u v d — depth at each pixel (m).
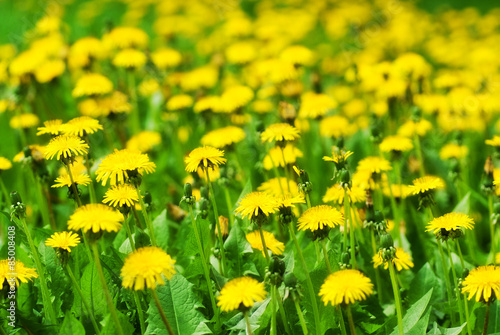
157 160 2.14
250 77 2.60
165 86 2.37
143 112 2.62
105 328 1.66
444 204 2.07
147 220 1.69
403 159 2.12
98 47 2.38
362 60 2.95
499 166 2.20
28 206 2.02
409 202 1.94
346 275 1.60
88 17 4.11
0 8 4.45
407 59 2.31
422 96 2.34
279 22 3.75
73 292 1.73
